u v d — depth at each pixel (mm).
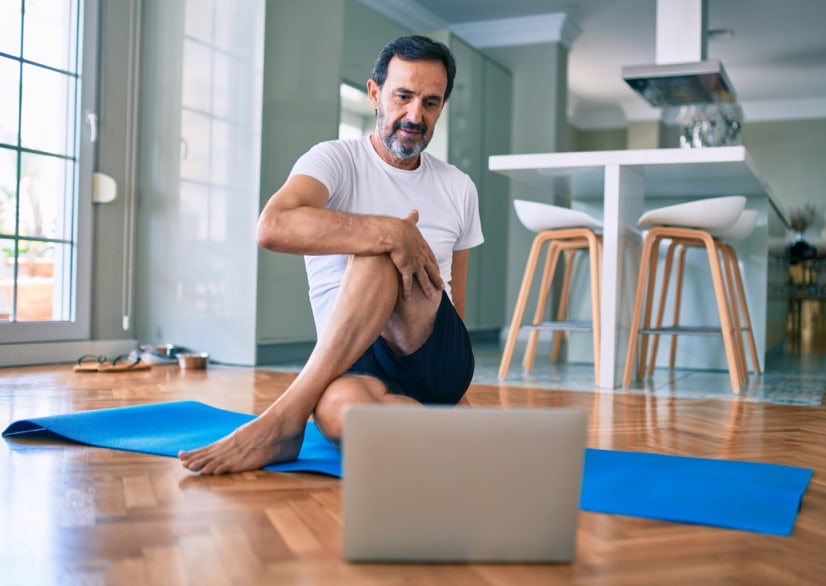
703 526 1313
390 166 1814
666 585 1039
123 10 4312
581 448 1100
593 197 4750
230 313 4180
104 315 4266
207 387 3131
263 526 1251
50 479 1537
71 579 1017
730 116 4898
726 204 3402
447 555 1096
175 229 4336
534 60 7309
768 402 3096
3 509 1330
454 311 1759
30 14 3855
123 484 1501
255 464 1594
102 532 1214
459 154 6402
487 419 1083
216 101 4219
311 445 1844
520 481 1093
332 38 4586
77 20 4090
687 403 3000
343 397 1551
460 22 7402
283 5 4203
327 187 1703
